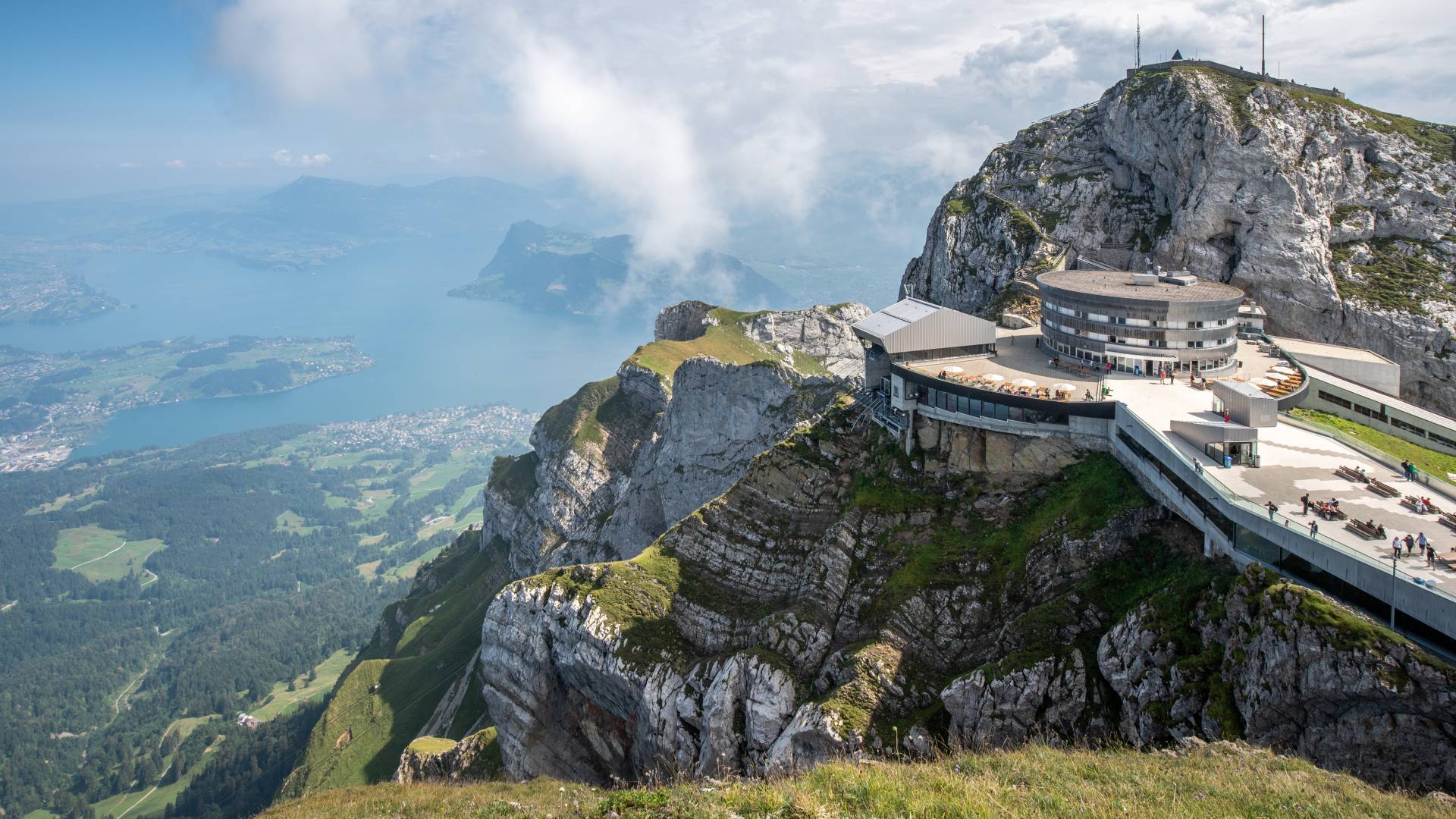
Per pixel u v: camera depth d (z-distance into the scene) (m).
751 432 175.50
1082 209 161.38
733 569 99.69
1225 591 62.53
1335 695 52.31
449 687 179.88
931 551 86.62
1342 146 150.12
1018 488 89.00
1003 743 66.06
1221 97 150.12
